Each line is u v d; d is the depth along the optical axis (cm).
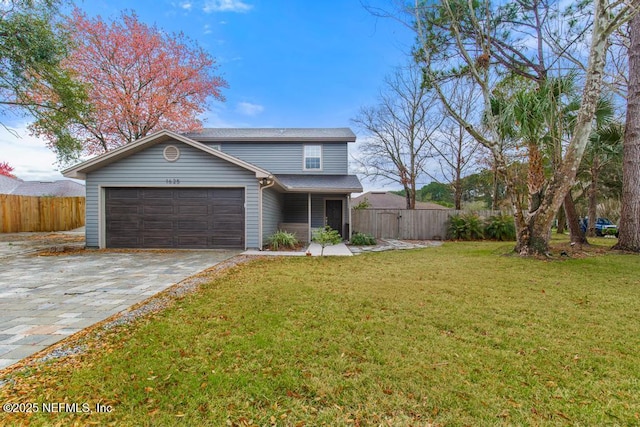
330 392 217
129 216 986
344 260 796
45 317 365
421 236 1508
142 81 1620
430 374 239
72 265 708
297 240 1132
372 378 234
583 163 1488
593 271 624
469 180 2302
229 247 987
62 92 1005
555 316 370
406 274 608
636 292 474
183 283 534
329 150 1470
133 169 977
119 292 476
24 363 255
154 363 254
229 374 238
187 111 1664
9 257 825
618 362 260
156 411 197
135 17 1554
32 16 884
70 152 1123
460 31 881
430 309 393
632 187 855
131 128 1634
